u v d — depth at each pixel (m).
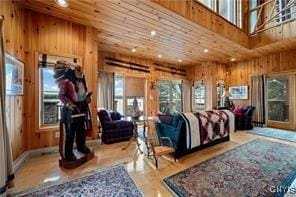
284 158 3.48
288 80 6.59
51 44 3.80
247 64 7.89
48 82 3.88
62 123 3.10
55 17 3.84
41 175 2.74
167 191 2.29
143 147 4.30
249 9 6.20
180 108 9.30
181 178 2.65
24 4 3.32
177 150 3.51
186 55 7.14
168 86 8.93
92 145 4.34
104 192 2.26
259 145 4.43
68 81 3.15
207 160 3.40
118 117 5.55
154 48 6.13
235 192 2.25
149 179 2.63
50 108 3.92
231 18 5.68
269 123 7.12
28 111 3.55
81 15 3.75
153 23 4.10
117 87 7.20
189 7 3.90
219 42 5.46
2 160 2.01
